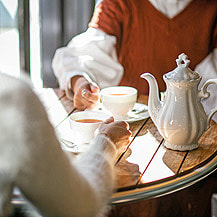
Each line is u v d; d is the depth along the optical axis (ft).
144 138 4.82
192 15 7.39
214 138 4.83
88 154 3.51
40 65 11.53
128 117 5.40
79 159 3.46
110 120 4.44
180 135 4.41
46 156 2.74
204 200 6.03
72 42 7.22
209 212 6.03
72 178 2.89
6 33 10.93
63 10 11.37
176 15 7.40
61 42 11.59
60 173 2.81
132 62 7.76
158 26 7.48
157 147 4.59
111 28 7.48
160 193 3.83
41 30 11.37
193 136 4.43
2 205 2.83
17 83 2.79
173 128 4.39
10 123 2.68
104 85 7.20
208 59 7.43
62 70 6.67
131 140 4.76
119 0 7.52
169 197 5.87
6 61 11.07
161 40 7.54
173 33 7.48
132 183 3.84
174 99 4.39
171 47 7.54
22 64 11.19
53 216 2.92
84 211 2.97
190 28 7.45
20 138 2.67
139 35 7.59
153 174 4.01
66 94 6.21
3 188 2.78
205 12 7.38
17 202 3.59
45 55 11.51
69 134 4.87
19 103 2.71
